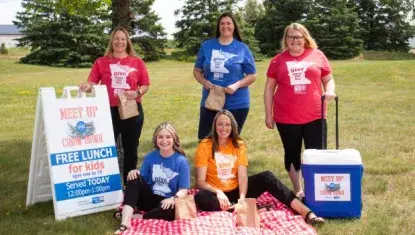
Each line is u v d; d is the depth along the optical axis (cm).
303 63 545
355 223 496
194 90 2102
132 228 474
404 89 1986
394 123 1139
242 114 605
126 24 800
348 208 506
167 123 530
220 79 595
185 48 5759
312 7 5784
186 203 489
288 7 5894
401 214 523
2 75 3359
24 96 1919
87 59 4850
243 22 5378
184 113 1378
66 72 3697
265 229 474
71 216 529
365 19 6331
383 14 6319
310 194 511
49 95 532
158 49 5497
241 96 602
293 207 510
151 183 529
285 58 555
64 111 538
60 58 4838
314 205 509
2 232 481
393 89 1994
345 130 1051
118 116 607
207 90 610
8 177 706
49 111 529
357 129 1060
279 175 701
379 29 6306
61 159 529
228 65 589
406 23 6359
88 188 543
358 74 2464
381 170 697
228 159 536
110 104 600
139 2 5275
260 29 6009
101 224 503
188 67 4119
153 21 5412
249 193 540
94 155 550
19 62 4900
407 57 5650
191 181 669
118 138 660
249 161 783
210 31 5572
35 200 569
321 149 552
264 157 810
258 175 534
